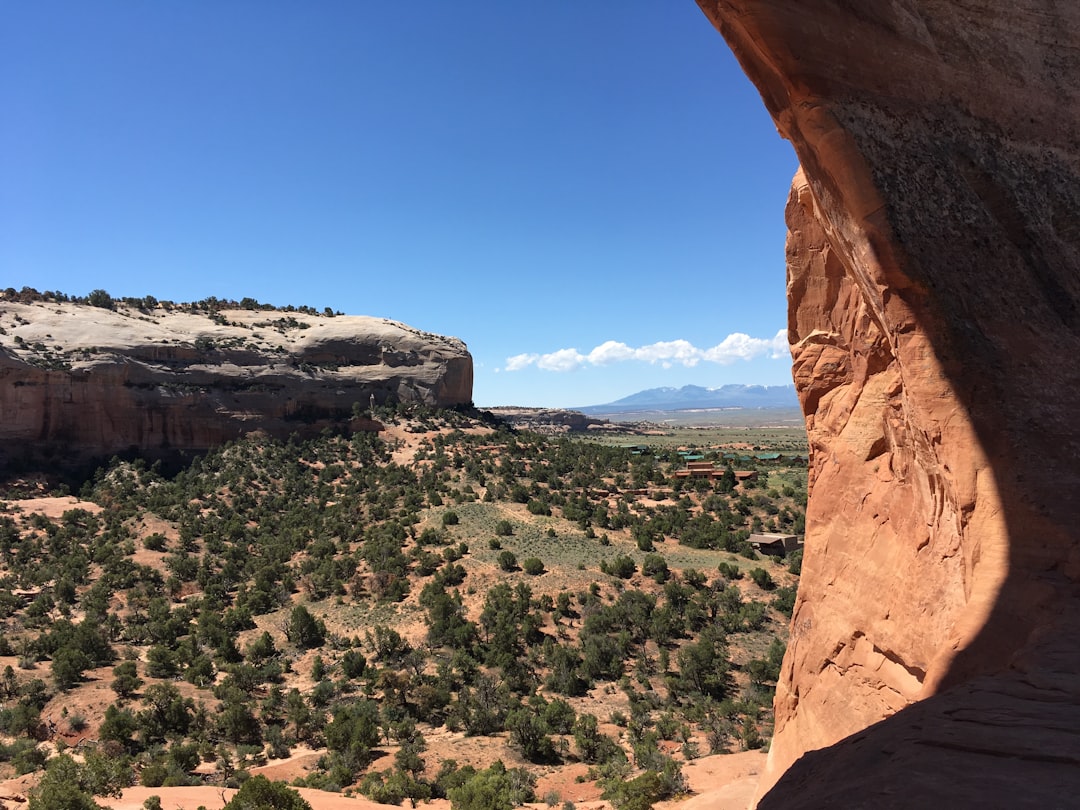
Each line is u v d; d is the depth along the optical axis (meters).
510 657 53.06
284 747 42.34
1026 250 8.51
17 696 46.41
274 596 67.69
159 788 33.81
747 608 61.31
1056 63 9.98
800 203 13.75
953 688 5.64
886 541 10.72
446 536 77.19
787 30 8.55
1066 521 6.40
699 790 32.28
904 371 8.21
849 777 4.69
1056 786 3.77
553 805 33.47
